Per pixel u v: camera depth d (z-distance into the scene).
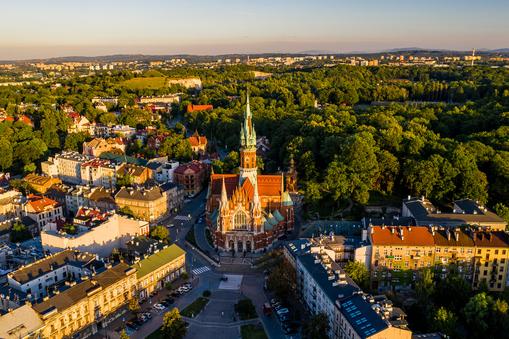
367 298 138.00
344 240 187.38
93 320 152.50
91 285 155.00
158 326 156.50
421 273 172.00
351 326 129.00
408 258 175.88
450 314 140.50
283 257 194.12
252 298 174.00
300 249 182.12
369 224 189.00
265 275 190.12
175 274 187.88
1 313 138.38
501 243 172.38
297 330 153.12
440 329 137.75
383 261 176.75
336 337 141.38
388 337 121.69
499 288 175.00
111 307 159.25
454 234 177.25
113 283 158.88
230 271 194.50
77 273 170.88
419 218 198.88
